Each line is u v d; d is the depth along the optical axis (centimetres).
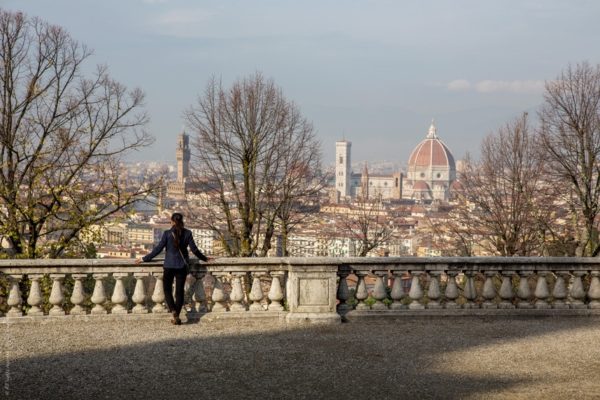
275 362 916
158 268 1159
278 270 1189
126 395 775
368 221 4762
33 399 758
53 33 2958
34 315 1125
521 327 1140
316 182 3816
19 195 2539
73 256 2514
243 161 3550
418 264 1203
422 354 962
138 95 3025
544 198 3825
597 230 3584
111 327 1105
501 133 4181
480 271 1222
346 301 1193
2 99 2742
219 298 1173
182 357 936
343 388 806
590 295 1243
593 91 3738
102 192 2697
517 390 801
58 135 2747
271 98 3741
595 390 801
